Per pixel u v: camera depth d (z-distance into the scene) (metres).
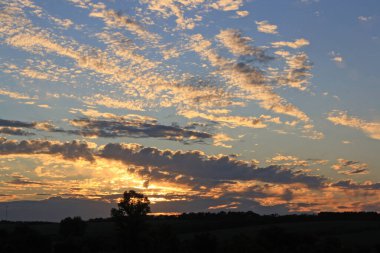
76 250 140.12
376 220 189.12
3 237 147.88
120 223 142.12
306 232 163.88
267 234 147.50
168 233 143.50
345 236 163.00
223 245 137.38
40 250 141.38
